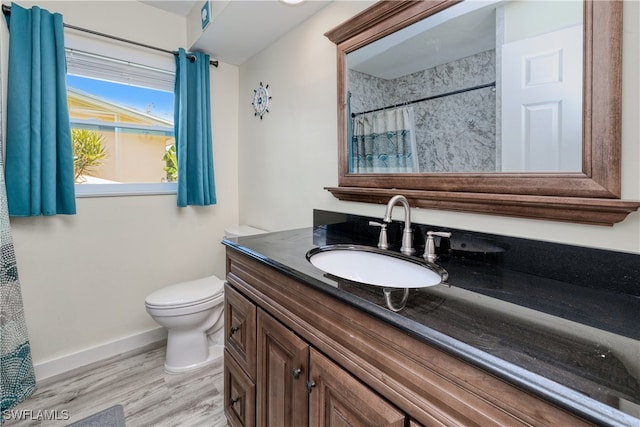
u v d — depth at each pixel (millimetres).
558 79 812
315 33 1655
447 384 552
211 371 1869
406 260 1046
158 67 2092
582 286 780
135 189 2096
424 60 1135
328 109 1593
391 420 633
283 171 1954
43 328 1778
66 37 1762
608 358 478
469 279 837
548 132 836
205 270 2396
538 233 878
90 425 1429
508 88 915
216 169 2391
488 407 497
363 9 1388
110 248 1999
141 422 1454
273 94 2023
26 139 1599
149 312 1748
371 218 1358
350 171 1450
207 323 1945
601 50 732
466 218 1045
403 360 626
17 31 1573
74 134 1871
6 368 1540
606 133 731
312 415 850
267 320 1038
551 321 599
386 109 1273
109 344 2010
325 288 781
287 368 947
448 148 1083
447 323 588
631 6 707
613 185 729
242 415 1196
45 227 1764
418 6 1127
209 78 2252
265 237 1403
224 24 1776
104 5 1878
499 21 930
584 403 393
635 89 708
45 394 1648
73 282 1872
